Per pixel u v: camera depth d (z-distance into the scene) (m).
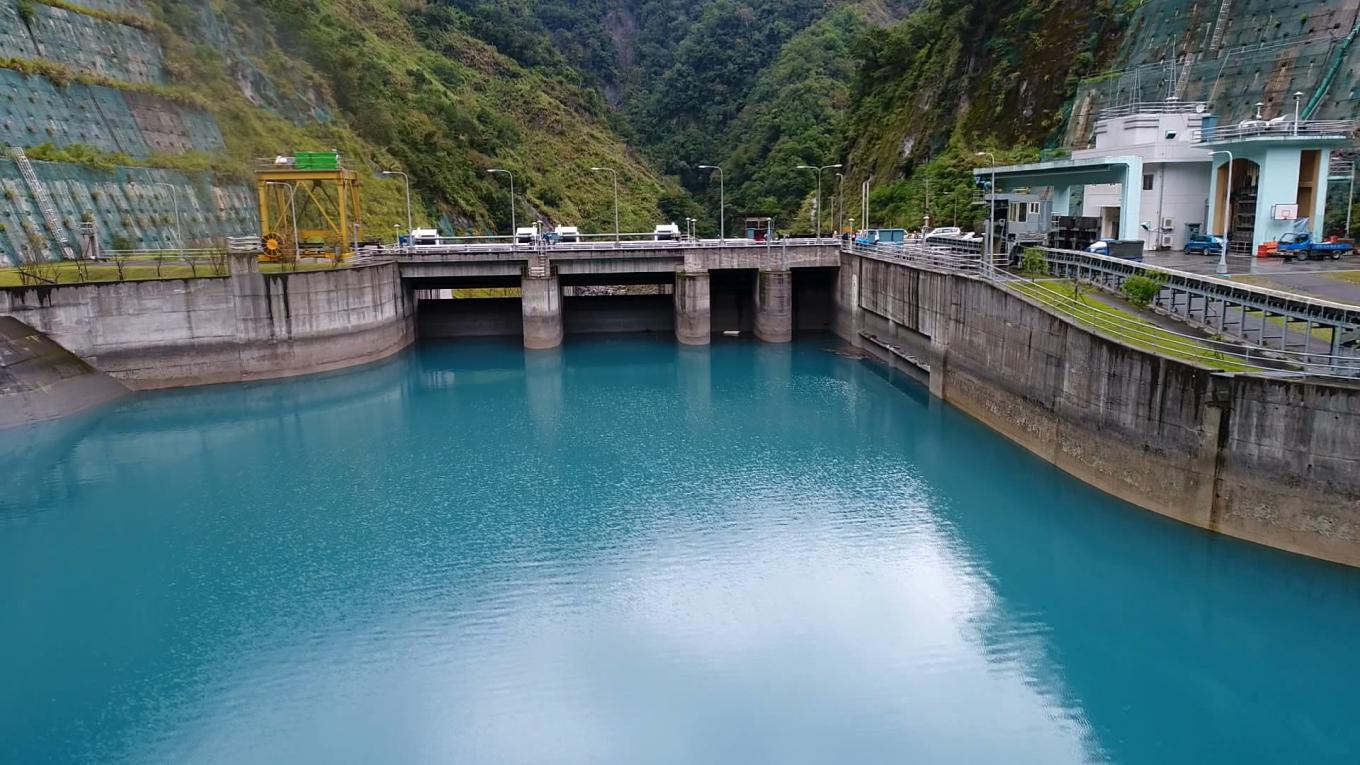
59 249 64.12
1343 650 27.84
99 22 81.75
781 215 153.62
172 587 33.28
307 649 28.94
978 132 108.50
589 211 156.12
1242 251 56.09
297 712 25.81
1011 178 69.25
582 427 54.16
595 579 33.28
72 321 57.53
